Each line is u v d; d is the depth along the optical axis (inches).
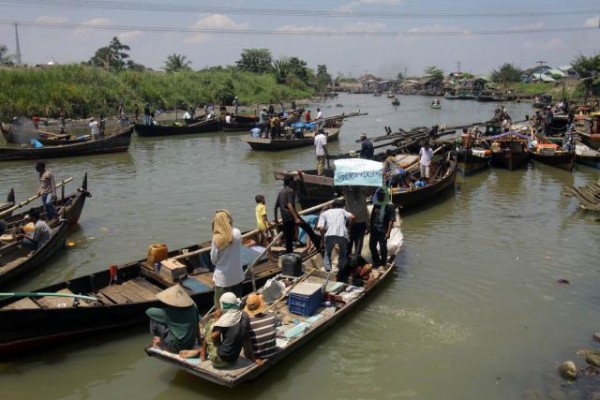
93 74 2054.6
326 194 692.1
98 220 638.5
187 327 300.8
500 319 387.9
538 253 526.6
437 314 394.3
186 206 703.1
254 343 296.7
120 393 299.1
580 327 376.5
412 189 674.2
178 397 295.6
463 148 966.4
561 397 293.9
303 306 359.3
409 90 5319.9
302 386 305.6
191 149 1263.5
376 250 452.4
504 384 308.0
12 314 310.8
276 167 1005.2
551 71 4616.1
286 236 457.1
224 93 2652.6
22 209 701.9
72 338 343.3
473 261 504.4
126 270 412.8
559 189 828.0
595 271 480.1
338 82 6968.5
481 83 4296.3
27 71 1862.7
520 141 1013.2
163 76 2493.8
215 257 338.3
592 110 1910.7
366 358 335.3
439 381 311.3
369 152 770.8
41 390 301.3
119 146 1187.9
